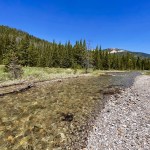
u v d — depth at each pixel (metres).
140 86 34.66
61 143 13.26
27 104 21.41
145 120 16.70
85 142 13.35
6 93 26.84
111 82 41.59
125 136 13.94
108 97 25.42
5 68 51.72
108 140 13.48
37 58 96.06
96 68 120.56
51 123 16.38
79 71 81.88
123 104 21.94
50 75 52.94
